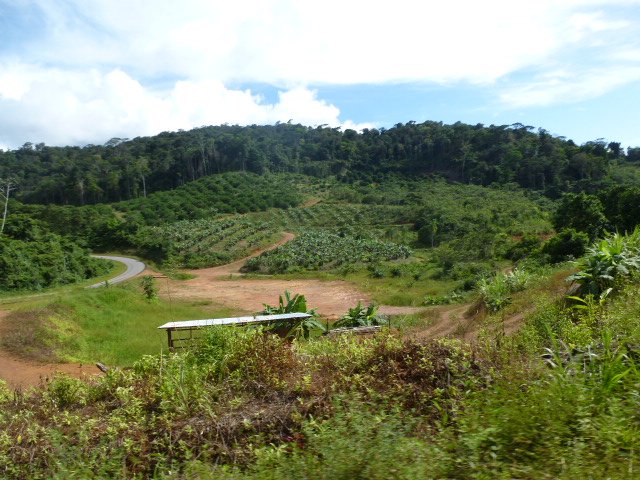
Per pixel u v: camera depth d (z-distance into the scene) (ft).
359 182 331.77
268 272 147.02
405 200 254.88
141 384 15.23
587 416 8.61
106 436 11.86
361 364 14.80
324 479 7.84
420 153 351.05
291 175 355.97
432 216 197.88
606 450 7.61
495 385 11.20
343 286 111.86
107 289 70.23
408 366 13.94
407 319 57.62
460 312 55.98
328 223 233.96
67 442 11.75
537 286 45.16
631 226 89.45
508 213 180.04
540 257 76.38
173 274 145.18
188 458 9.93
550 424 8.46
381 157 368.68
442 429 9.28
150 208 250.78
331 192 304.09
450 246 137.18
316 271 142.41
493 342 15.56
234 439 11.32
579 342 14.03
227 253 179.11
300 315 37.65
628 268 28.19
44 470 11.09
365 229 208.13
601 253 28.89
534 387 9.97
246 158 356.79
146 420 12.75
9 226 155.02
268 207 272.31
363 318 55.83
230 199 275.39
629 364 11.50
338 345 17.61
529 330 20.24
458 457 8.02
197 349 19.35
